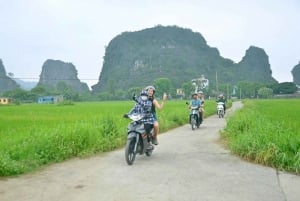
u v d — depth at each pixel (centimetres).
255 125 1151
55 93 13038
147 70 16450
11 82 16200
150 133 936
